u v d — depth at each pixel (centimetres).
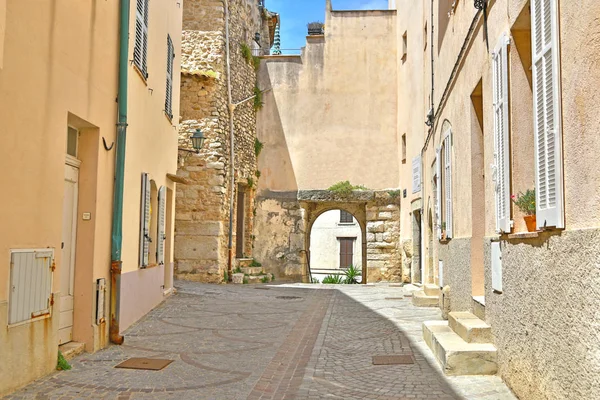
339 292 1418
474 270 677
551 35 369
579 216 331
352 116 1866
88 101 608
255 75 1889
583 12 321
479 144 679
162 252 1028
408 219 1669
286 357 650
